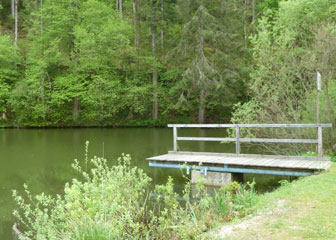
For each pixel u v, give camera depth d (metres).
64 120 29.08
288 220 4.22
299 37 15.05
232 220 4.54
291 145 11.03
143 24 32.81
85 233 3.70
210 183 8.56
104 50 30.11
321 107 10.09
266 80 12.15
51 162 11.83
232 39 25.47
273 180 8.92
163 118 30.44
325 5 15.72
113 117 30.52
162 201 6.91
